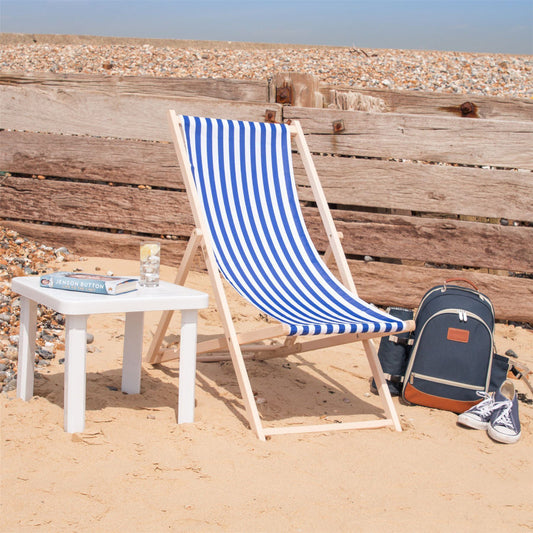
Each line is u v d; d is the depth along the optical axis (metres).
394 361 3.87
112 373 3.75
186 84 6.09
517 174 5.29
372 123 5.44
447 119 5.34
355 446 3.15
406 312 3.86
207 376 3.96
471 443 3.31
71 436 2.93
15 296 4.75
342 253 3.95
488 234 5.34
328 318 3.32
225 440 3.07
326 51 15.40
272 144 4.11
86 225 5.88
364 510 2.58
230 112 5.61
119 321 4.72
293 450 3.05
